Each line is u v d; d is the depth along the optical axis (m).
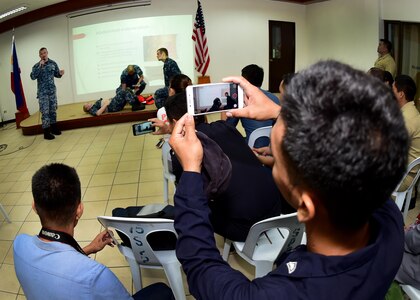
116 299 1.01
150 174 3.99
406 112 2.44
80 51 8.26
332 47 8.08
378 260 0.48
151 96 7.60
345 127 0.37
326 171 0.38
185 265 0.55
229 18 8.40
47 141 5.88
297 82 0.42
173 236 1.67
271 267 1.62
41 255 1.01
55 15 8.10
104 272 0.99
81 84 8.39
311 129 0.38
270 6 8.57
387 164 0.38
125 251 1.77
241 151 1.52
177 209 0.58
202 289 0.52
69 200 1.07
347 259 0.45
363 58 7.07
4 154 5.32
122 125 6.62
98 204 3.32
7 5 6.80
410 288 1.36
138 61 8.28
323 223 0.45
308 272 0.46
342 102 0.38
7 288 2.24
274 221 1.45
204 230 0.56
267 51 8.78
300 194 0.43
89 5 7.94
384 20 6.41
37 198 1.05
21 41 8.30
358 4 7.02
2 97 8.13
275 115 0.90
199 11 6.91
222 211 1.51
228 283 0.50
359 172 0.37
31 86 8.48
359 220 0.43
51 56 8.34
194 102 1.16
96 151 5.07
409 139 0.41
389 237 0.51
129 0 7.96
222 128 1.56
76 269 0.97
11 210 3.36
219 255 0.56
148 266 1.75
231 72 8.67
